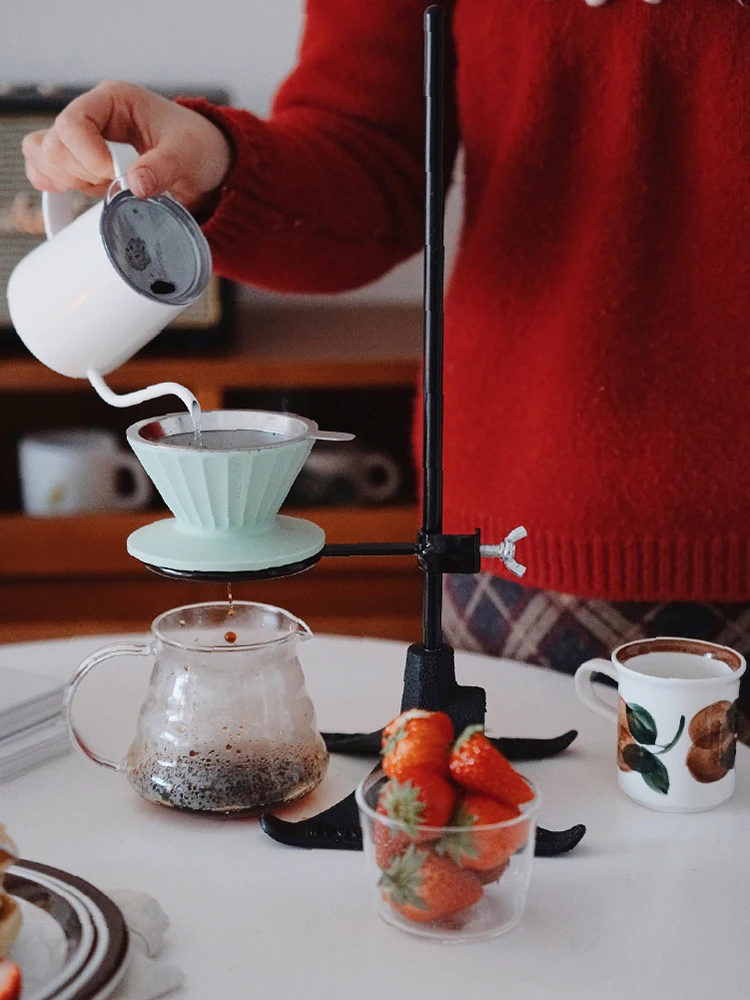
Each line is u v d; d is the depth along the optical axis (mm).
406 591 2061
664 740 767
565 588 1005
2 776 811
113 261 790
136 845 727
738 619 996
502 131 1029
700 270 940
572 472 973
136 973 572
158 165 799
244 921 647
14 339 1940
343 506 2049
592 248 960
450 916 628
